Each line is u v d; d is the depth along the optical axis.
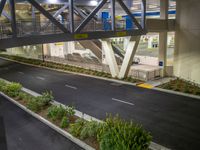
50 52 48.56
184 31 26.61
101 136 11.52
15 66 42.22
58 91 23.94
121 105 19.00
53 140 13.13
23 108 18.42
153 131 14.09
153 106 18.58
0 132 14.43
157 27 25.92
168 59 34.53
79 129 13.27
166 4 26.38
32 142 13.02
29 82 28.59
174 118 16.05
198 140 12.87
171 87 23.81
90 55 41.75
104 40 27.86
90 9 32.28
